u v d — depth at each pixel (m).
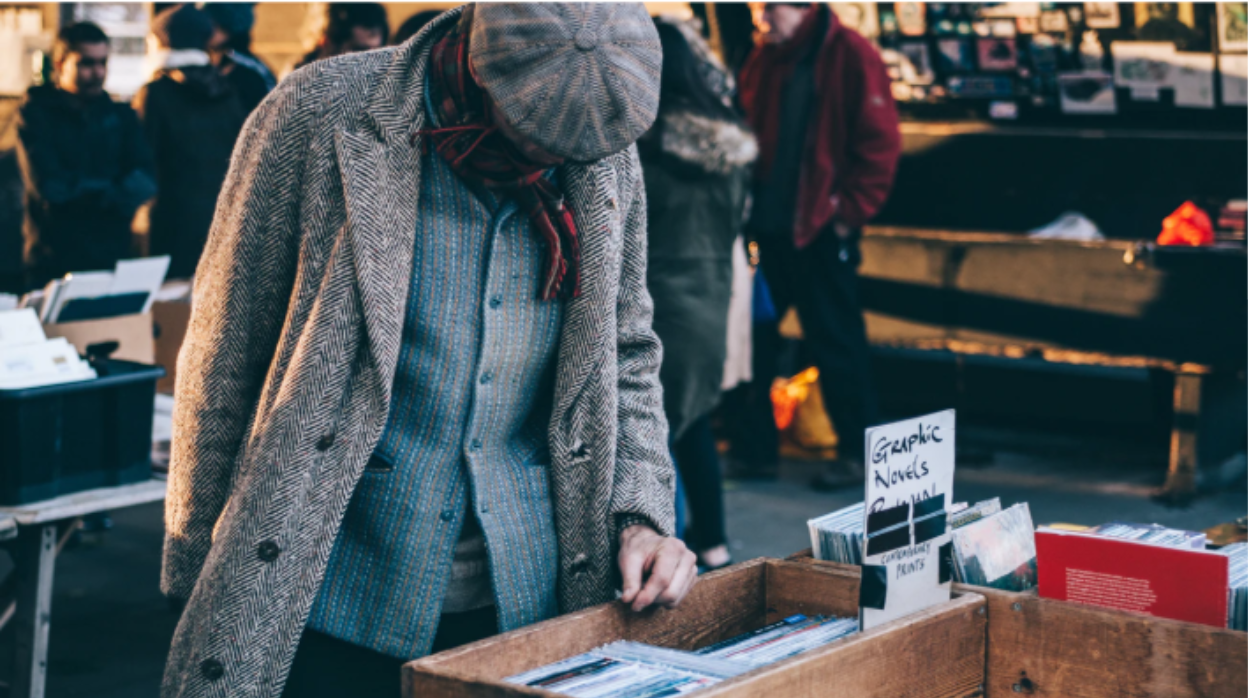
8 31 7.82
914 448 1.56
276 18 7.80
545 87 1.44
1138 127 5.91
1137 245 5.21
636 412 1.78
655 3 6.52
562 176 1.66
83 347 3.61
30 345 2.87
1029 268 5.49
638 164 1.76
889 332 5.88
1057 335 5.45
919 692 1.54
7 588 2.94
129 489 2.97
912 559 1.57
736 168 3.78
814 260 5.36
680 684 1.40
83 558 4.79
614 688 1.38
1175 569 1.59
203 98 5.78
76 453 2.91
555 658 1.53
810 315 5.45
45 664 2.93
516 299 1.64
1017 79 6.11
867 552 1.50
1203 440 5.27
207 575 1.58
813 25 5.26
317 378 1.54
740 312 5.05
